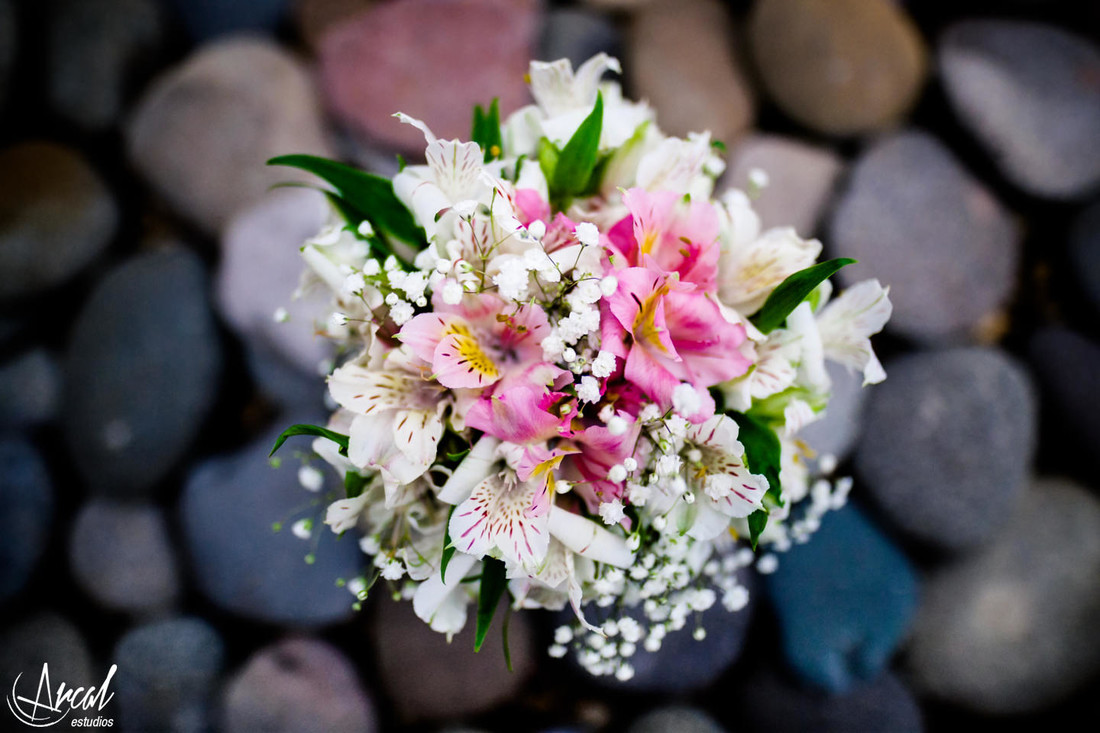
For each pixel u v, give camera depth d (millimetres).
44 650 848
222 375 895
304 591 839
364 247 611
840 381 859
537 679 858
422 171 614
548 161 621
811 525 688
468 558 597
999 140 901
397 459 581
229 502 851
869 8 913
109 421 867
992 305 899
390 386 591
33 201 905
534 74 638
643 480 600
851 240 879
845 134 920
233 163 908
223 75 925
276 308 860
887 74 904
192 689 843
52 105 955
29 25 967
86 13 961
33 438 916
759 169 892
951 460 849
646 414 577
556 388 584
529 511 576
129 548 867
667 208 590
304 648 846
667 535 614
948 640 854
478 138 653
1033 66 904
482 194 604
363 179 624
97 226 940
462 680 832
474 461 577
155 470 871
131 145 933
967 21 957
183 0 994
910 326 882
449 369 567
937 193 886
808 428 845
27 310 929
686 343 596
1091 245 900
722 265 623
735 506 590
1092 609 849
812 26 893
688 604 650
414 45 914
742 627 838
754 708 846
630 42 936
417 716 838
